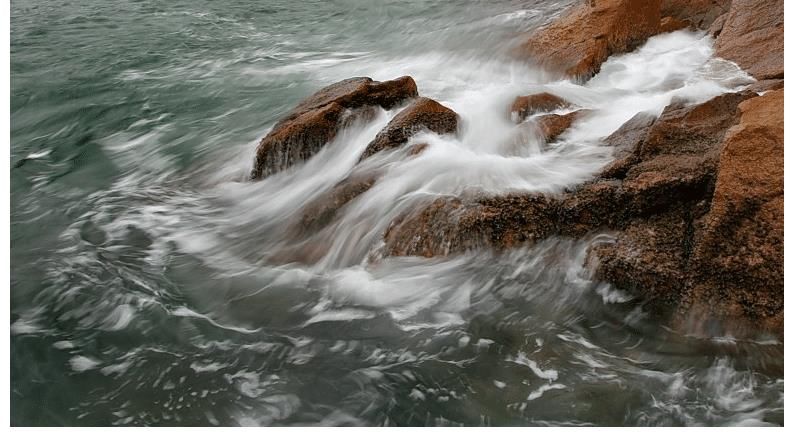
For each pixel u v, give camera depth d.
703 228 3.83
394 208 4.67
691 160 4.31
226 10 13.62
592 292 4.02
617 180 4.45
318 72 9.43
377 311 4.13
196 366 3.77
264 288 4.43
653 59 8.20
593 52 7.85
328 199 5.01
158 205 5.72
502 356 3.74
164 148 7.00
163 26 12.40
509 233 4.30
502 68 8.55
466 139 5.64
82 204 5.79
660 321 3.80
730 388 3.44
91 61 10.31
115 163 6.71
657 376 3.54
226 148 6.80
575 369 3.62
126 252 4.95
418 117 5.49
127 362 3.83
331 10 13.35
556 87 6.83
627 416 3.35
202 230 5.27
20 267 4.73
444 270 4.29
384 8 13.06
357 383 3.62
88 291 4.45
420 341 3.88
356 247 4.63
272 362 3.79
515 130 5.60
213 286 4.48
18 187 6.19
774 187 3.71
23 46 11.17
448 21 11.42
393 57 9.84
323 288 4.38
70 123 7.88
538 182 4.67
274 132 5.89
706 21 9.49
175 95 8.68
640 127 5.09
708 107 4.79
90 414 3.50
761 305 3.63
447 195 4.58
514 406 3.44
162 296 4.38
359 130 5.97
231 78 9.32
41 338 4.02
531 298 4.08
